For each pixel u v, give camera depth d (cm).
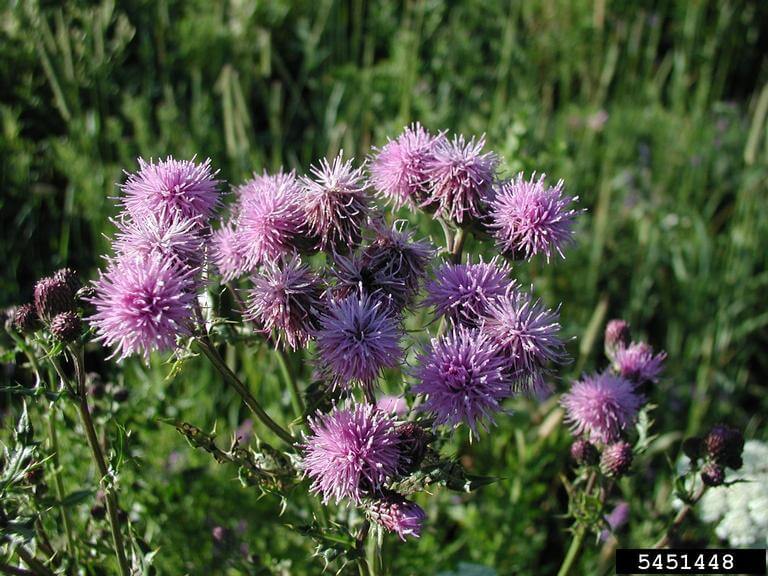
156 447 28
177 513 26
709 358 38
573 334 37
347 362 16
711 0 62
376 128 42
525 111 30
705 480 20
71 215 38
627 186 45
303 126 49
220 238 18
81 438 21
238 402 32
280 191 17
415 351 17
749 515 26
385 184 19
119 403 22
